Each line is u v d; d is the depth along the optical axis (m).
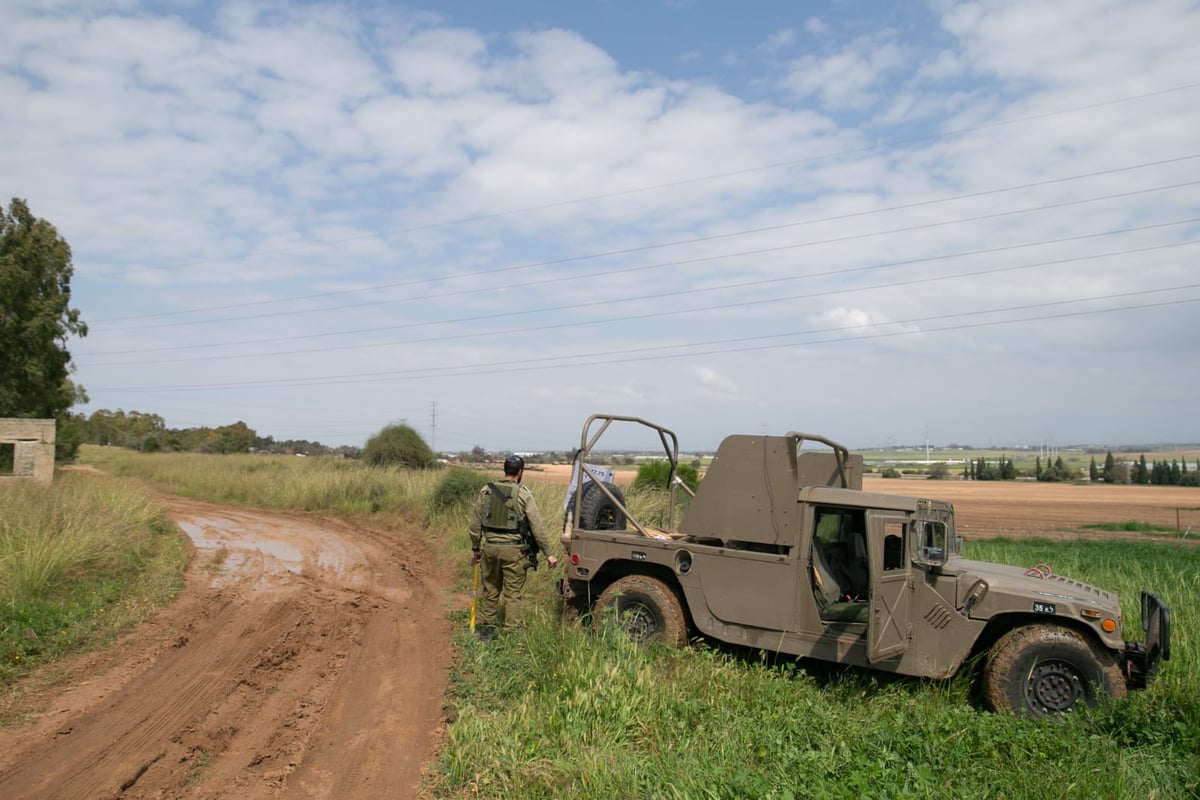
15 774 4.89
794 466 7.33
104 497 15.88
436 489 19.42
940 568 6.59
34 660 7.10
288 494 24.30
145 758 5.21
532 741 5.19
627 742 5.31
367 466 30.52
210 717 6.02
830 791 4.47
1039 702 6.28
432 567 13.28
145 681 6.81
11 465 24.73
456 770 4.96
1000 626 6.68
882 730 5.50
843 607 7.07
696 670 6.67
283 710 6.23
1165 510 40.41
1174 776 5.19
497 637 8.04
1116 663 6.25
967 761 5.12
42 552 9.69
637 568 8.09
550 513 14.59
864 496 6.85
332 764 5.23
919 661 6.58
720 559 7.36
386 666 7.48
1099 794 4.62
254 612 9.62
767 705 5.98
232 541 16.12
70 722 5.79
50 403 31.73
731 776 4.66
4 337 29.05
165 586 10.54
